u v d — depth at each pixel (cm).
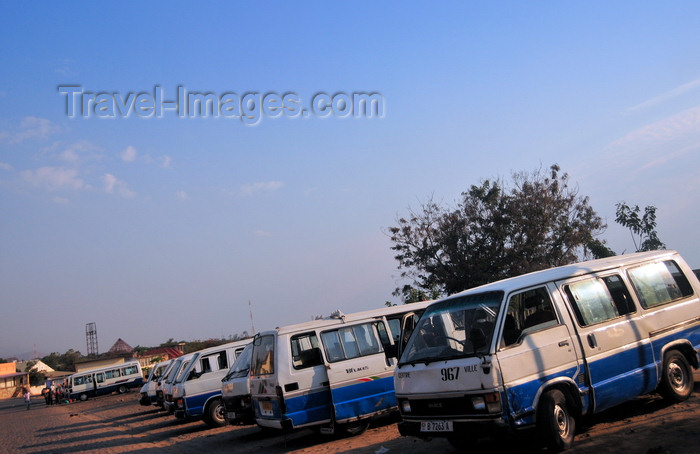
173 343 9412
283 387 1130
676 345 931
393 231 3425
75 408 4159
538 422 752
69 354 15512
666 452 670
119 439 1845
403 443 1015
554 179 3359
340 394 1150
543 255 3241
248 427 1638
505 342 754
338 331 1205
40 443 2053
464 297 848
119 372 5434
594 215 3372
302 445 1192
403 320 1162
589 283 877
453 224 3356
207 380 1733
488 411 723
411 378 819
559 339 798
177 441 1585
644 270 956
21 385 8838
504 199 3344
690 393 938
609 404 827
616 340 854
